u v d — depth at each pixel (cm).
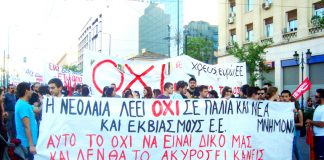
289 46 3081
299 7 2995
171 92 917
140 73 1241
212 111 682
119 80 1218
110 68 1210
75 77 1574
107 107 630
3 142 605
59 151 607
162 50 10119
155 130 650
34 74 1809
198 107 673
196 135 671
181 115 664
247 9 3678
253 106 715
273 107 735
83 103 620
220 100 688
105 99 629
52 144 605
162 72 1267
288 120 746
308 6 2903
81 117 618
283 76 3183
